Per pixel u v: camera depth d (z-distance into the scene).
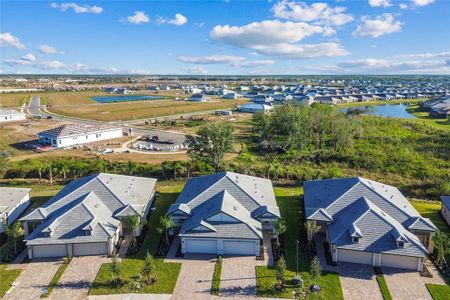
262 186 53.84
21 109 175.12
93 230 40.94
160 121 136.62
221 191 48.38
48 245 40.38
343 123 95.06
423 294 33.84
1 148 92.75
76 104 198.38
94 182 49.22
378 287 34.88
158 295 33.62
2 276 36.84
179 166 71.12
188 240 41.31
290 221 49.59
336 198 46.12
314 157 81.81
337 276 36.59
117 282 35.50
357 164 75.12
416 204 55.62
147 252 40.31
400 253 37.19
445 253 39.34
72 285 35.28
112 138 107.19
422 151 86.88
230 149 70.69
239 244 41.00
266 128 101.69
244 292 34.00
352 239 38.81
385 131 112.06
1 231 46.66
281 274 34.72
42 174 69.25
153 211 52.91
